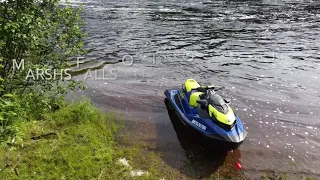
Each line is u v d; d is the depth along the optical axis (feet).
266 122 27.20
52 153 19.21
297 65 43.78
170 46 51.16
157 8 85.61
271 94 33.60
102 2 90.79
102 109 28.32
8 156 18.30
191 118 23.15
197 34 59.62
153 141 22.90
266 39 57.47
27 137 20.36
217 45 52.80
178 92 28.17
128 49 48.60
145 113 27.81
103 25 63.26
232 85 35.96
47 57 24.36
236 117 22.84
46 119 23.32
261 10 87.25
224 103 21.91
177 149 22.03
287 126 26.61
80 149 19.86
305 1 104.83
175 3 94.99
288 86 36.04
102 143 21.25
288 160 21.63
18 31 20.03
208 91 23.39
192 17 75.20
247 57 46.91
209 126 21.27
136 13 77.41
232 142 20.03
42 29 22.59
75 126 23.03
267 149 22.88
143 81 36.09
